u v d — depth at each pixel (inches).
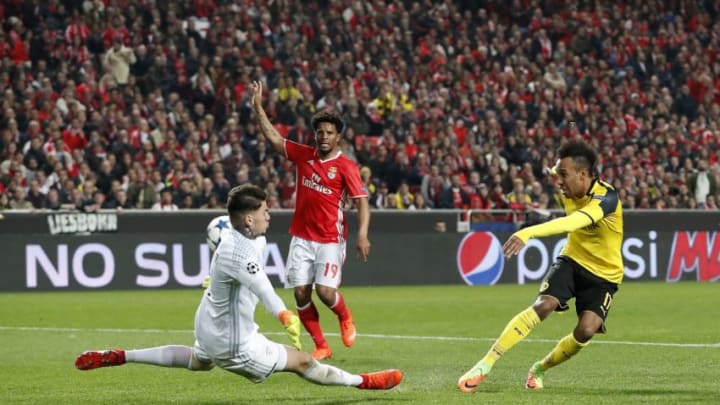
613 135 2336.4
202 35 2293.3
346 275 1797.5
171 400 655.1
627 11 2664.9
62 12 2192.4
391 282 1822.1
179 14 2295.8
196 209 1768.0
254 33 2261.3
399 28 2425.0
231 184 1916.8
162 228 1724.9
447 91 2285.9
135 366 836.6
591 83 2447.1
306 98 2162.9
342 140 2062.0
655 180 2219.5
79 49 2130.9
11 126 1889.8
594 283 676.7
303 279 858.1
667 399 638.5
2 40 2101.4
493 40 2481.5
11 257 1644.9
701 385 708.0
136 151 1924.2
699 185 2199.8
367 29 2378.2
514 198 1988.2
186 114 2017.7
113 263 1689.2
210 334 570.3
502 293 1660.9
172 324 1196.5
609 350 931.3
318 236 856.3
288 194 1931.6
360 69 2287.2
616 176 2215.8
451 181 1998.0
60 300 1503.4
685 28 2701.8
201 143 2001.7
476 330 1134.4
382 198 1975.9
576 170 661.9
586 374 773.9
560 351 685.9
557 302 668.7
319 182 853.8
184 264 1722.4
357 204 863.1
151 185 1824.6
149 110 2027.6
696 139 2406.5
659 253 1956.2
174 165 1854.1
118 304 1439.5
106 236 1689.2
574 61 2503.7
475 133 2192.4
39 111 1968.5
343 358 893.2
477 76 2381.9
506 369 813.2
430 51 2393.0
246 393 684.7
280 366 581.6
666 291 1702.8
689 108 2504.9
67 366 845.8
